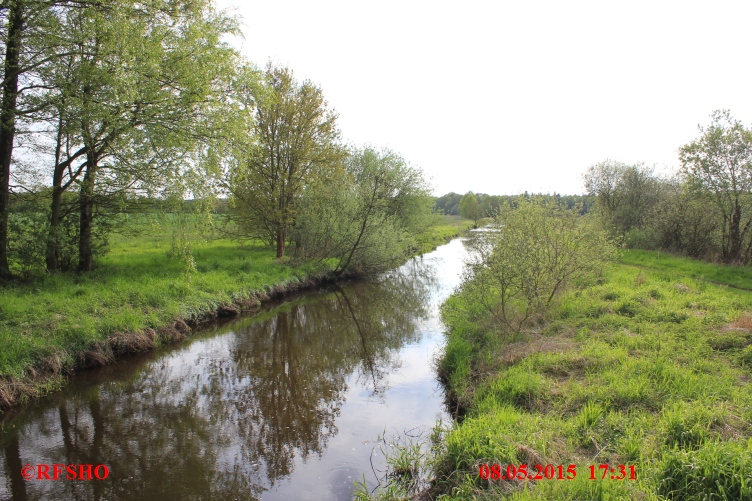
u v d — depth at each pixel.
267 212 20.38
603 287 13.70
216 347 11.50
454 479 4.89
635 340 8.47
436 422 7.05
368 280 22.81
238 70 13.45
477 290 10.53
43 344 8.40
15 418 7.27
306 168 20.44
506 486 4.46
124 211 14.30
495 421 5.71
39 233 12.34
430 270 26.27
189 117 12.10
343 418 7.51
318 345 12.05
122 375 9.45
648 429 5.18
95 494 5.46
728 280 16.03
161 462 6.24
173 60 11.59
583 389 6.47
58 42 10.09
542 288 10.79
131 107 10.91
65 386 8.36
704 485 3.83
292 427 7.24
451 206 118.00
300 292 18.50
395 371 9.77
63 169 12.84
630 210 29.92
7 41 10.19
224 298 14.11
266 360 10.66
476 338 10.11
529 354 8.26
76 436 6.95
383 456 6.21
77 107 10.13
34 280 11.94
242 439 6.88
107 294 11.44
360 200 21.27
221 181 14.28
